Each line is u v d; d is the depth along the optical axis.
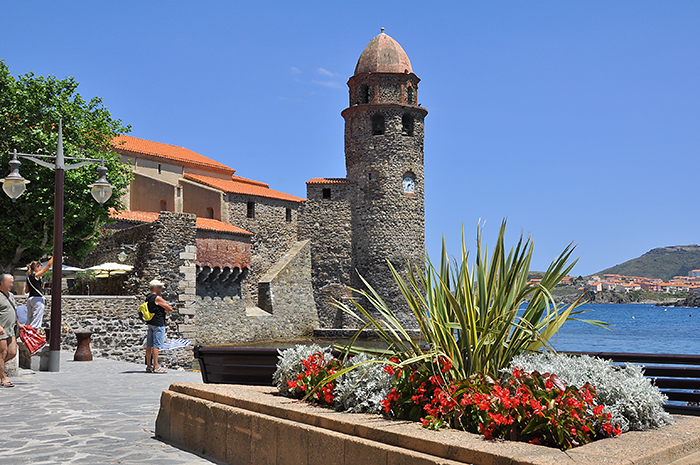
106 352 24.19
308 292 52.69
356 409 4.55
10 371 11.59
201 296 41.88
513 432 3.65
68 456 5.26
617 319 106.38
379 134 54.97
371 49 56.66
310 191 54.84
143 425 6.74
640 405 3.82
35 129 28.30
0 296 10.36
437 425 3.88
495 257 4.74
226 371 7.17
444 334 4.61
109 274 30.72
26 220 28.44
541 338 4.83
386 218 53.53
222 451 5.12
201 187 47.75
